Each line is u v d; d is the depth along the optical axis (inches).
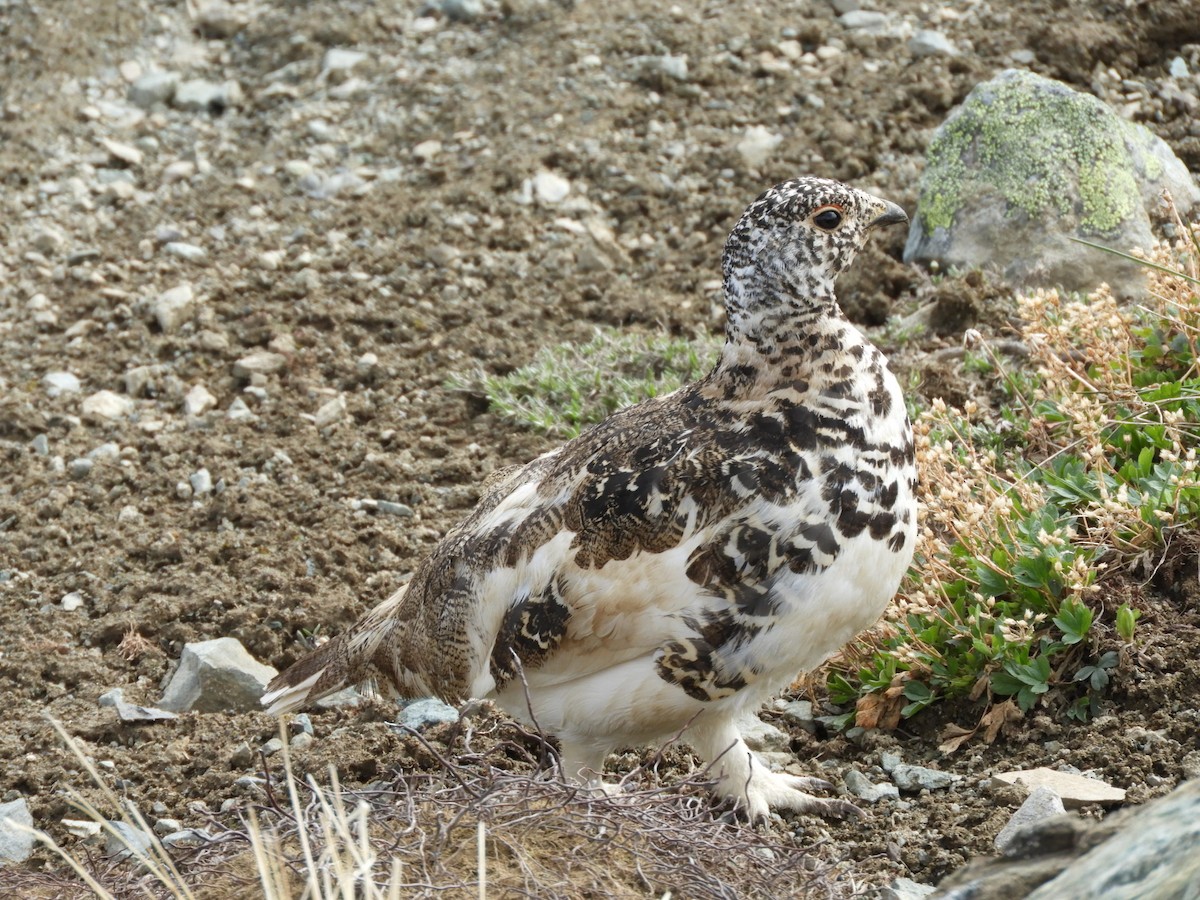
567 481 176.2
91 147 380.8
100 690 228.5
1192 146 322.7
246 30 424.2
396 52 405.7
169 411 300.4
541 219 343.6
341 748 206.1
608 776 197.3
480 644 180.7
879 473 164.7
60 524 269.0
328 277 332.5
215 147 381.7
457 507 266.5
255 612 241.9
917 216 307.6
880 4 392.5
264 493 271.9
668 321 308.0
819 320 168.9
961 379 259.8
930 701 197.9
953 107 353.1
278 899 140.2
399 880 135.7
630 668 168.7
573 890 144.3
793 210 168.2
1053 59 358.3
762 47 385.4
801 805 185.3
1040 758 186.1
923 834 178.7
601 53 390.9
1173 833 115.9
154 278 336.5
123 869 168.9
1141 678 188.5
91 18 420.5
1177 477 201.9
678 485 165.0
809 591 162.6
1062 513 215.8
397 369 304.8
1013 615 200.4
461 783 157.6
